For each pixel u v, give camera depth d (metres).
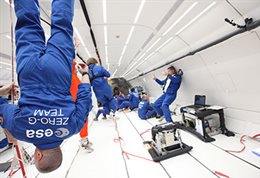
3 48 3.13
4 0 1.88
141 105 6.18
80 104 1.00
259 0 2.12
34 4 0.97
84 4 2.40
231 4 2.35
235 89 3.56
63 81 0.91
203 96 4.39
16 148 1.46
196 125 3.73
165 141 2.90
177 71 5.40
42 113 0.81
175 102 6.88
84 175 2.42
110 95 4.49
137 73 11.59
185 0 2.38
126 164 2.67
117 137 4.06
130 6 2.53
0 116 0.91
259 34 2.38
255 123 3.32
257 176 2.06
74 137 4.32
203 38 3.37
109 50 5.45
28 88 0.83
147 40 4.39
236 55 3.04
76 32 3.38
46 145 0.91
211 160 2.56
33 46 0.89
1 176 2.59
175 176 2.23
